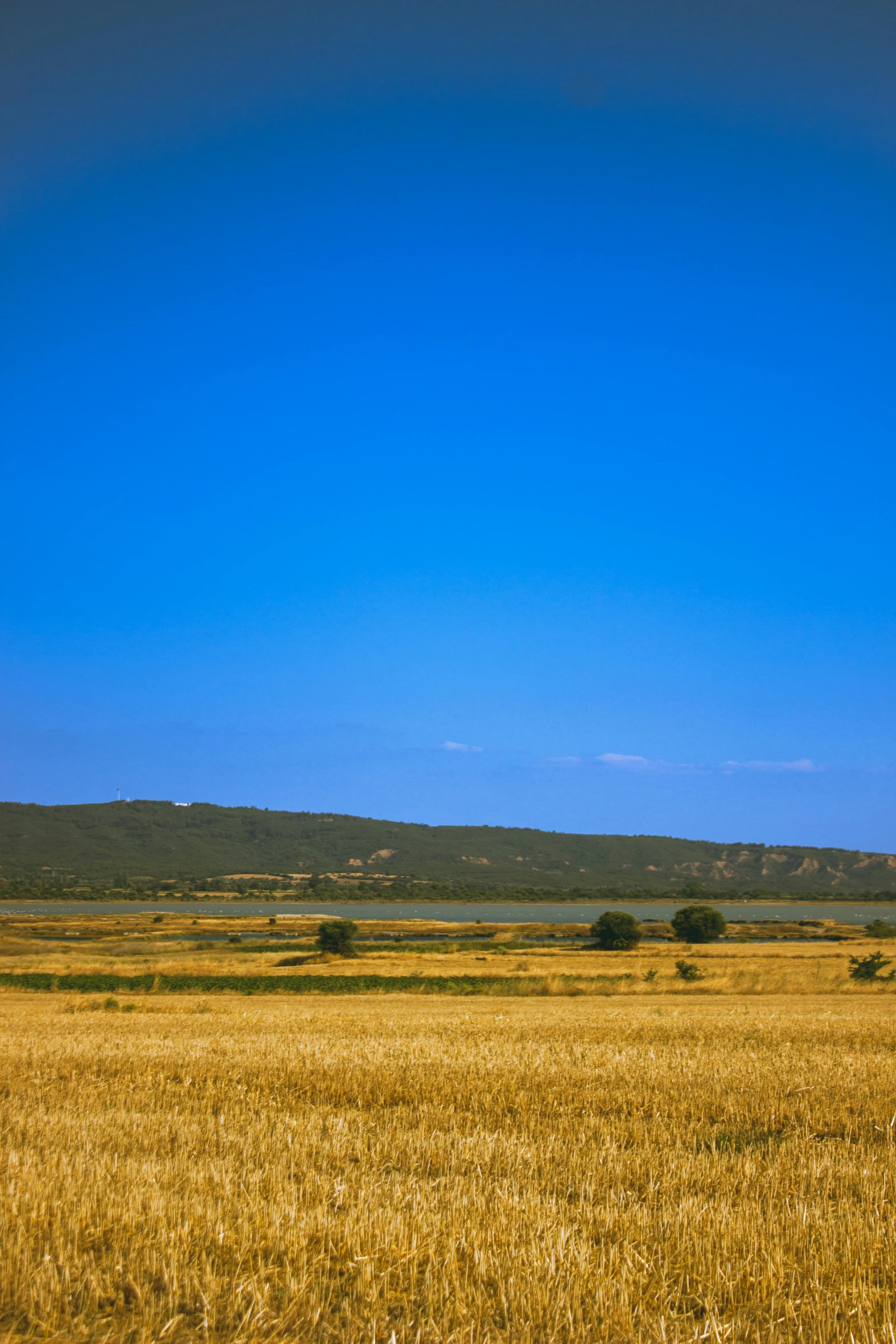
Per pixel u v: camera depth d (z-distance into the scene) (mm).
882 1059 21594
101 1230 9055
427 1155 12172
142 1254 8516
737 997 48469
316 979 59000
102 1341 7254
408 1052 22156
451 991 53906
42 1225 9172
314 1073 18828
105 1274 8250
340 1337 7309
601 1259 8414
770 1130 14594
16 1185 10180
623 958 78625
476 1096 16500
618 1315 7512
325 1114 15195
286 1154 12141
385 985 56906
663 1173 11469
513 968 70438
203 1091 17266
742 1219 9602
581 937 135375
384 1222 9227
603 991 51906
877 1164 12000
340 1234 9031
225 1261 8562
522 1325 7332
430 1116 14992
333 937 85500
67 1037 26578
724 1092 16969
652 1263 8484
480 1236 8922
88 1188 10227
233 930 135625
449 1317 7527
